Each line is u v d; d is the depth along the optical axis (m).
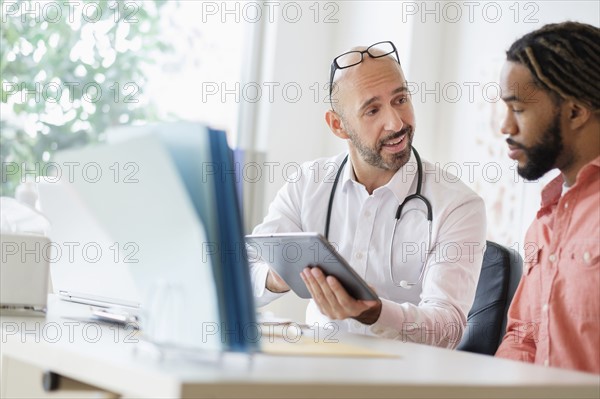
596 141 1.97
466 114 3.82
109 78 4.00
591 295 1.83
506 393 1.15
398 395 1.08
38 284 1.78
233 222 1.11
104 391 1.20
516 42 2.10
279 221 2.64
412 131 2.45
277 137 4.31
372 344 1.63
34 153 3.80
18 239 1.75
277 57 4.29
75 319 1.71
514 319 2.08
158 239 1.14
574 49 1.98
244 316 1.12
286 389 1.01
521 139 2.08
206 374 1.03
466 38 3.87
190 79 4.20
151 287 1.18
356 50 2.50
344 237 2.53
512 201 3.51
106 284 1.65
